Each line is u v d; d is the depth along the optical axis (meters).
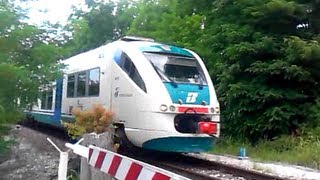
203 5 21.48
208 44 19.78
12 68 13.00
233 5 19.02
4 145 14.33
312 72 17.02
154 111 11.97
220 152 16.62
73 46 16.34
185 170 11.22
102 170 5.59
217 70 19.19
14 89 13.62
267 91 17.02
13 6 13.84
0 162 15.59
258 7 17.69
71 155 11.11
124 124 12.99
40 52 14.47
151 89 12.17
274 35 17.86
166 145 11.97
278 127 16.81
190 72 13.05
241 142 17.91
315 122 16.31
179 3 23.83
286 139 16.22
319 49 16.05
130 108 12.70
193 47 20.61
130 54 13.17
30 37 14.28
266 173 11.34
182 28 23.06
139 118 12.32
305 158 13.78
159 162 13.03
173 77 12.62
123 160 4.91
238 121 18.39
